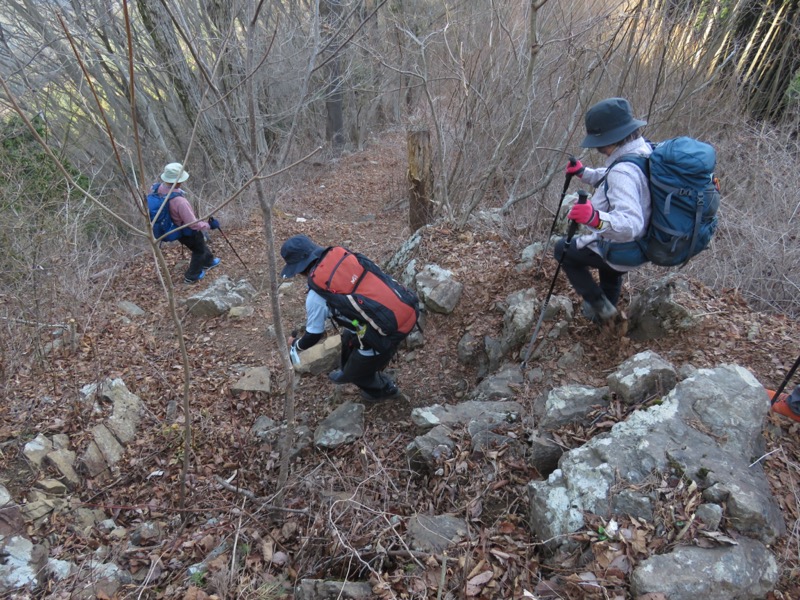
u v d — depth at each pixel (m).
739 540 2.03
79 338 4.63
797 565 2.02
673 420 2.47
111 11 6.86
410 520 2.65
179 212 5.62
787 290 3.92
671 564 1.96
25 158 5.70
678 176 2.61
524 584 2.18
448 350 4.21
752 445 2.39
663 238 2.73
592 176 3.22
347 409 3.89
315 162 11.49
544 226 4.92
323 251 3.19
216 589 2.54
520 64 5.23
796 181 5.02
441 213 5.70
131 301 5.79
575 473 2.39
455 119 5.97
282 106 10.10
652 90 5.53
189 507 3.23
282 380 4.44
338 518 2.81
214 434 3.82
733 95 5.86
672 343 3.33
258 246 7.17
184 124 9.81
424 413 3.33
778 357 3.06
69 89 7.66
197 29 7.21
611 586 1.99
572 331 3.72
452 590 2.25
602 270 3.41
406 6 7.44
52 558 2.73
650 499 2.19
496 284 4.32
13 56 6.93
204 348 4.93
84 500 3.19
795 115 5.97
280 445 3.77
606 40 5.16
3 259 4.58
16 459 3.21
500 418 3.18
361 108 12.93
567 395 2.98
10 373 4.04
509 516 2.58
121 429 3.65
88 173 7.93
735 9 5.43
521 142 5.89
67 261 5.12
